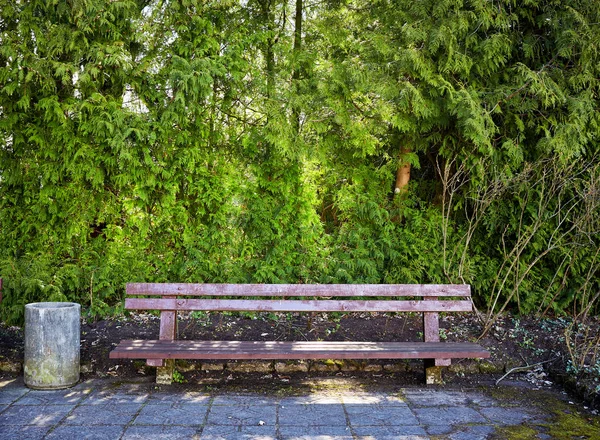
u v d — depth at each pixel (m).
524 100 5.91
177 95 5.45
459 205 6.27
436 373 4.54
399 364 4.87
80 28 5.35
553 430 3.58
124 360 4.73
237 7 6.21
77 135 5.64
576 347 5.07
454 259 6.31
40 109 5.60
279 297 6.15
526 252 6.34
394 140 6.45
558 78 5.93
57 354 4.20
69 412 3.73
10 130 5.55
